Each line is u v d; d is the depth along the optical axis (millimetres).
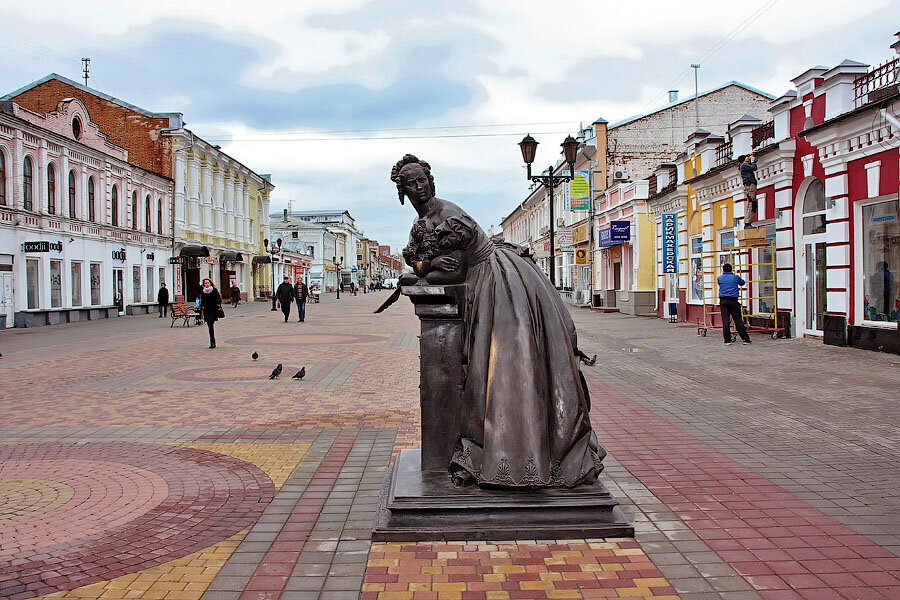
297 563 3779
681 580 3516
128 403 8906
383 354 14805
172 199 40656
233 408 8500
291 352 15312
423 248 4465
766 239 16922
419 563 3717
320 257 93062
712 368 11516
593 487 4168
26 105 40438
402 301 56875
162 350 15992
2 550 4000
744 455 6012
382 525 4074
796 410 7926
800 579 3527
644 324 22641
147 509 4711
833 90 13547
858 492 4953
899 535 4125
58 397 9414
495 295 4246
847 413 7719
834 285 13734
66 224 28266
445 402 4477
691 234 22516
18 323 25047
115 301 33125
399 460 4887
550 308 4270
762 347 14203
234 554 3922
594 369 11625
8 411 8422
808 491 4977
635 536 4078
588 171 33812
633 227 29234
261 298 59281
